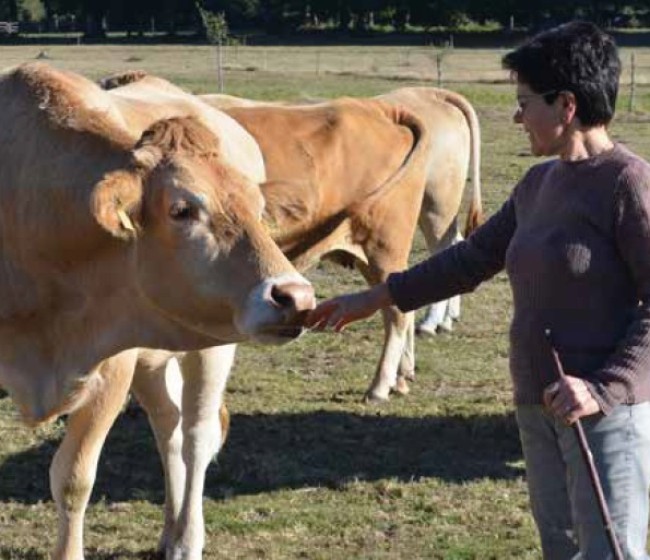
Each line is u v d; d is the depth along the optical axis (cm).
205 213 522
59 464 626
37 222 570
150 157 533
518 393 466
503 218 494
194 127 547
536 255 455
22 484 821
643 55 6681
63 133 574
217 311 529
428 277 500
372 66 5912
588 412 435
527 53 452
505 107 3628
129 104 690
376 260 1040
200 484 702
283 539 735
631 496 446
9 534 740
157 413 695
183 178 525
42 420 604
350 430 944
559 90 448
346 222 1018
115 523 756
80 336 583
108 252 557
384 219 1032
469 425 959
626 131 2961
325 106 1023
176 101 756
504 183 2166
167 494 708
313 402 1016
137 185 530
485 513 775
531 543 727
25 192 576
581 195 450
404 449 902
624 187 444
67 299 579
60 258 570
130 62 6391
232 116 966
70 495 626
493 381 1094
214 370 692
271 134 969
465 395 1051
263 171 827
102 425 616
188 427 697
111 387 609
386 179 1020
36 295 584
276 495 805
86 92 614
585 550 448
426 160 1062
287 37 9350
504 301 1400
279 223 564
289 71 5494
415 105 1202
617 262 449
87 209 552
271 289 507
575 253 449
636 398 440
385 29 9594
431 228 1222
